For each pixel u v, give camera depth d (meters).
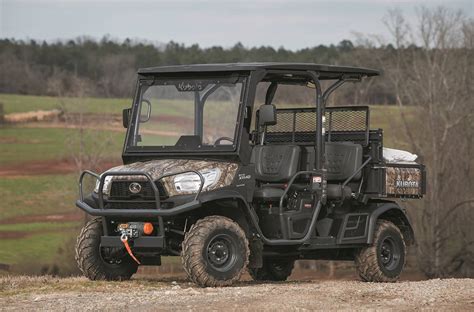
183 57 162.88
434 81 79.88
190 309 14.62
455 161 78.06
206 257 17.56
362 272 21.19
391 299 16.28
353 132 21.41
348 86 83.25
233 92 18.70
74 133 117.75
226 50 152.38
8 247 88.12
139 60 166.38
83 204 18.52
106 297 16.08
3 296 16.50
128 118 19.55
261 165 19.73
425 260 75.62
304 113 21.69
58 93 140.00
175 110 19.08
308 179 19.97
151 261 19.00
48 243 90.50
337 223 20.59
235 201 18.31
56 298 16.03
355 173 20.70
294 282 21.06
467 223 76.75
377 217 21.19
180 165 18.17
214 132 18.59
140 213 17.72
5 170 122.25
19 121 144.62
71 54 168.62
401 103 81.50
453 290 17.61
